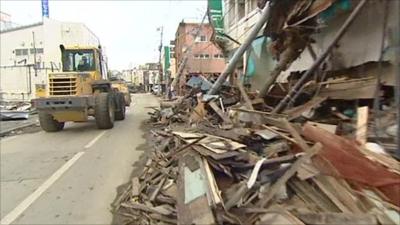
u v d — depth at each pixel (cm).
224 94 1392
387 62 642
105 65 1828
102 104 1459
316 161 447
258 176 434
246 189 409
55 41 4859
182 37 4128
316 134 529
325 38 913
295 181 427
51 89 1413
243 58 1612
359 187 413
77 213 549
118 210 553
